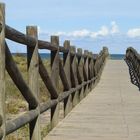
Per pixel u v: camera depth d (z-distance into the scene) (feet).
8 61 13.41
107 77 69.10
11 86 43.45
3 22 12.60
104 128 22.21
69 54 28.19
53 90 21.81
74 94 31.40
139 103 33.88
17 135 22.85
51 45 21.57
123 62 123.85
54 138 19.56
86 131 21.34
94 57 51.85
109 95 40.65
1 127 12.51
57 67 23.44
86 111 28.81
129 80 62.85
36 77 17.39
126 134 20.66
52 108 22.79
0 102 12.43
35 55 17.34
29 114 15.99
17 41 14.73
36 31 17.46
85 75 39.60
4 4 12.67
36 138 17.54
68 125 23.08
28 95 16.01
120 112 28.40
